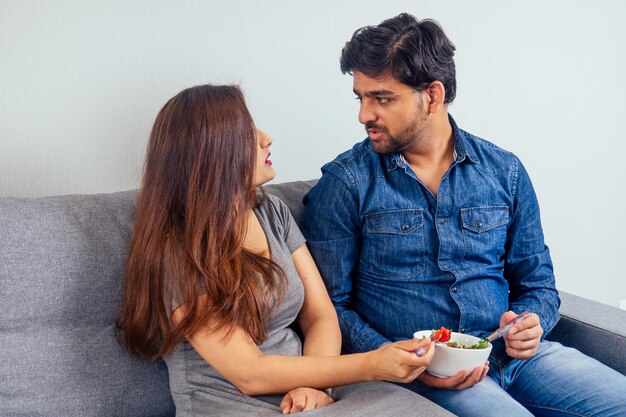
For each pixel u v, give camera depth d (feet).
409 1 6.60
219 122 4.35
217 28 5.78
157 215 4.34
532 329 4.80
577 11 7.45
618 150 8.03
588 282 8.21
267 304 4.47
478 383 4.74
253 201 4.62
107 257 4.46
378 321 5.20
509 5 7.08
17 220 4.26
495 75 7.14
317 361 4.24
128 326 4.35
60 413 4.24
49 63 5.22
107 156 5.54
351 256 5.23
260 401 4.26
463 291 5.15
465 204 5.20
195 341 4.28
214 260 4.25
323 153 6.46
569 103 7.61
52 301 4.27
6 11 5.03
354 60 4.95
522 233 5.47
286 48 6.11
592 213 8.04
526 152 7.48
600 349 5.32
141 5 5.46
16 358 4.17
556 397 4.84
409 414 3.97
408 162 5.25
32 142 5.25
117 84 5.47
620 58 7.82
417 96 4.97
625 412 4.55
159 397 4.57
